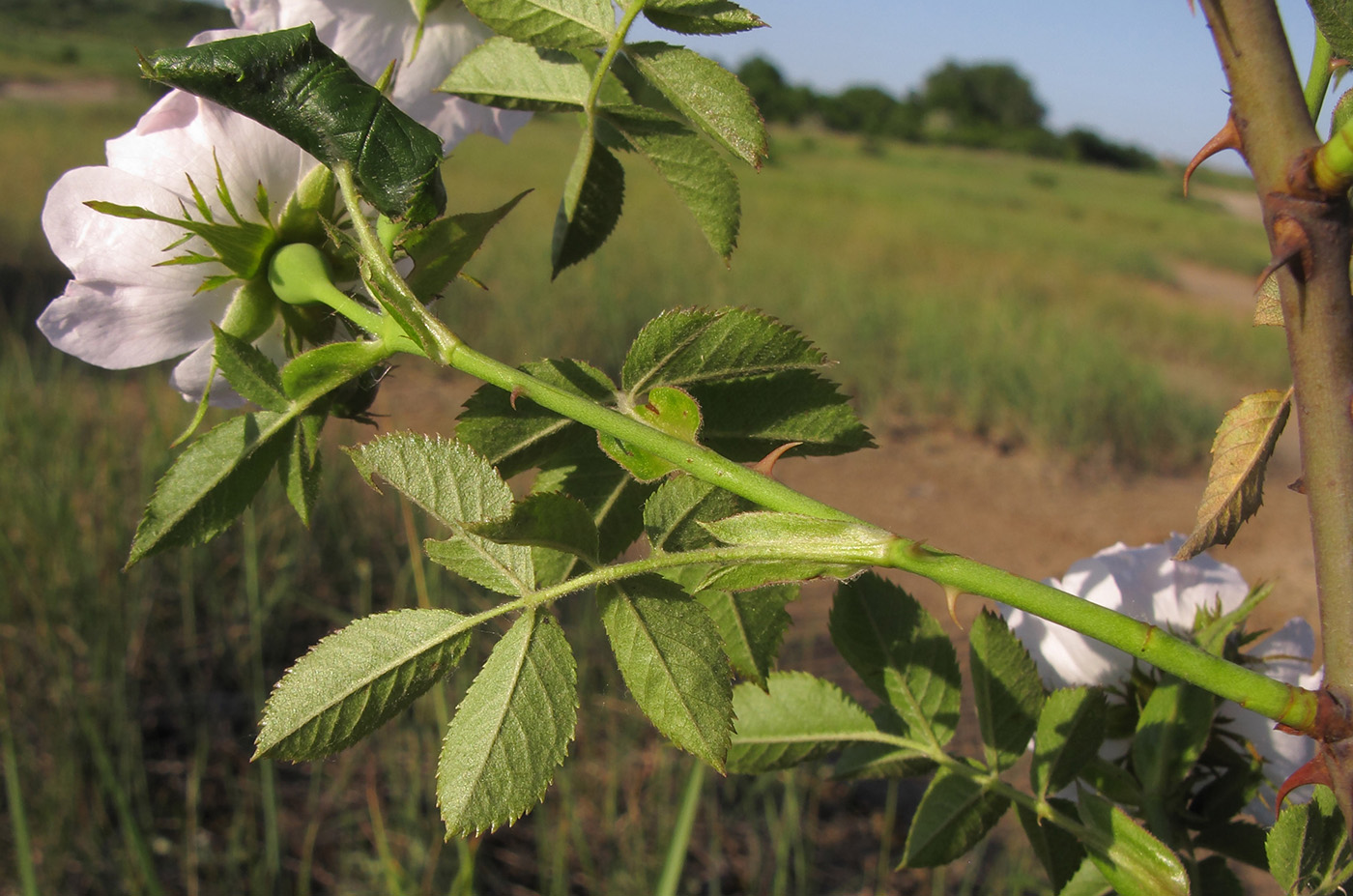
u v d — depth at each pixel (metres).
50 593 1.24
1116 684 0.25
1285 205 0.15
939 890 1.13
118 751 1.15
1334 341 0.15
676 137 0.21
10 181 4.00
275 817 1.11
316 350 0.19
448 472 0.18
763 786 1.25
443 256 0.19
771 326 0.19
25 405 1.69
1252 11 0.15
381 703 0.17
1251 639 0.25
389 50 0.23
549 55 0.22
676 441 0.16
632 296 3.42
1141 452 2.70
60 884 1.01
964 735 0.99
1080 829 0.20
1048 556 2.12
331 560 1.57
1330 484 0.15
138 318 0.21
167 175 0.21
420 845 1.08
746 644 0.20
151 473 1.50
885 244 5.65
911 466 2.59
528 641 0.17
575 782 1.23
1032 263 5.59
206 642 1.38
